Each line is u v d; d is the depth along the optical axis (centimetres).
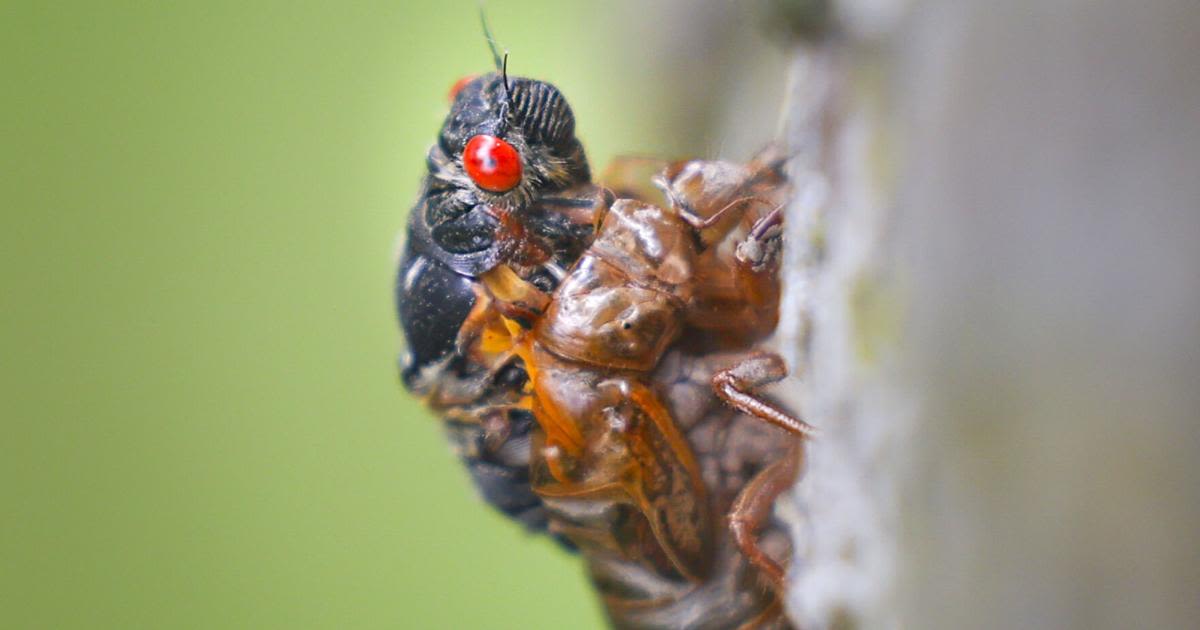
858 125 7
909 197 7
